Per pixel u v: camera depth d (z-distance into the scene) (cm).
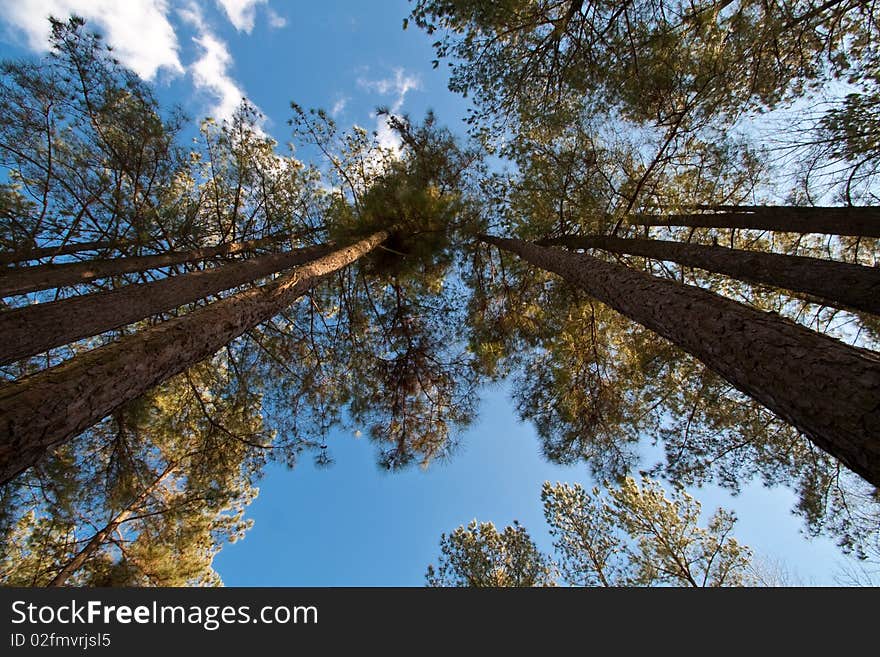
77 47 417
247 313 298
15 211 427
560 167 549
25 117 425
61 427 152
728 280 603
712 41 476
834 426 130
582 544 904
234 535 743
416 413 709
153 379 205
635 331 630
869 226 412
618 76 516
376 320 739
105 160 468
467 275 778
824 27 459
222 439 568
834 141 434
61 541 556
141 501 589
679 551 771
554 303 679
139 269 488
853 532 525
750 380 171
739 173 506
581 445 601
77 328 298
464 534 1095
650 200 538
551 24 546
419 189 664
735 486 577
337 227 625
